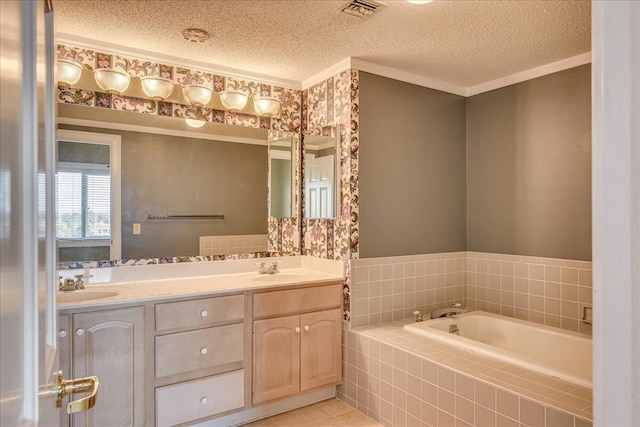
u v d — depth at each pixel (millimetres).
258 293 2604
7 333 460
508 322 3027
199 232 2969
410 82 3236
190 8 2180
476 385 2078
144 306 2238
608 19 500
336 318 2930
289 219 3348
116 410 2156
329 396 2994
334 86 3061
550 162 2996
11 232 480
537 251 3076
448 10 2189
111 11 2207
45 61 766
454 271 3508
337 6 2158
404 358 2480
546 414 1796
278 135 3307
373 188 3041
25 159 556
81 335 2070
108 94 2646
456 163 3539
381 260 3078
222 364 2479
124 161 2701
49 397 734
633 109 474
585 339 2619
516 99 3215
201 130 2980
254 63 2977
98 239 2613
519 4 2117
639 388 470
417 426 2391
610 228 495
